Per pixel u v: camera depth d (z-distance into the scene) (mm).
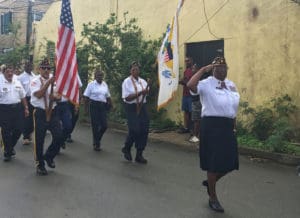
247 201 4270
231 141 3873
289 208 4078
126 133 8359
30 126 6859
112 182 4844
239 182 4953
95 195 4363
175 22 6371
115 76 9242
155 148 6855
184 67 8398
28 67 7004
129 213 3867
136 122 5668
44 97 5078
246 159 6148
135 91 5609
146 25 9375
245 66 7344
